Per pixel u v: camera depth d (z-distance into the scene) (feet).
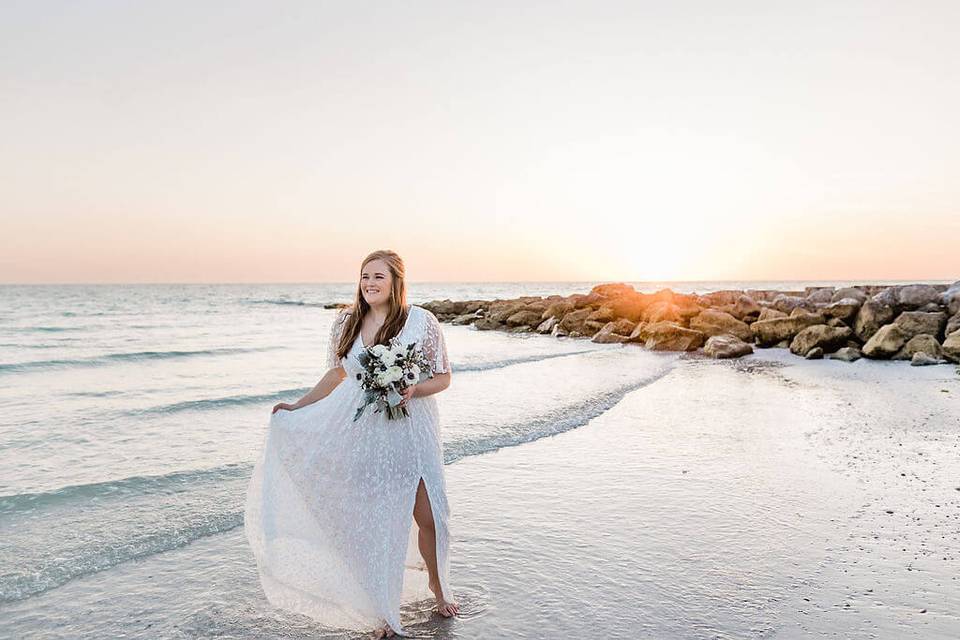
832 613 12.43
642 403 35.78
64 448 25.85
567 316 93.81
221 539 16.63
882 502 19.04
